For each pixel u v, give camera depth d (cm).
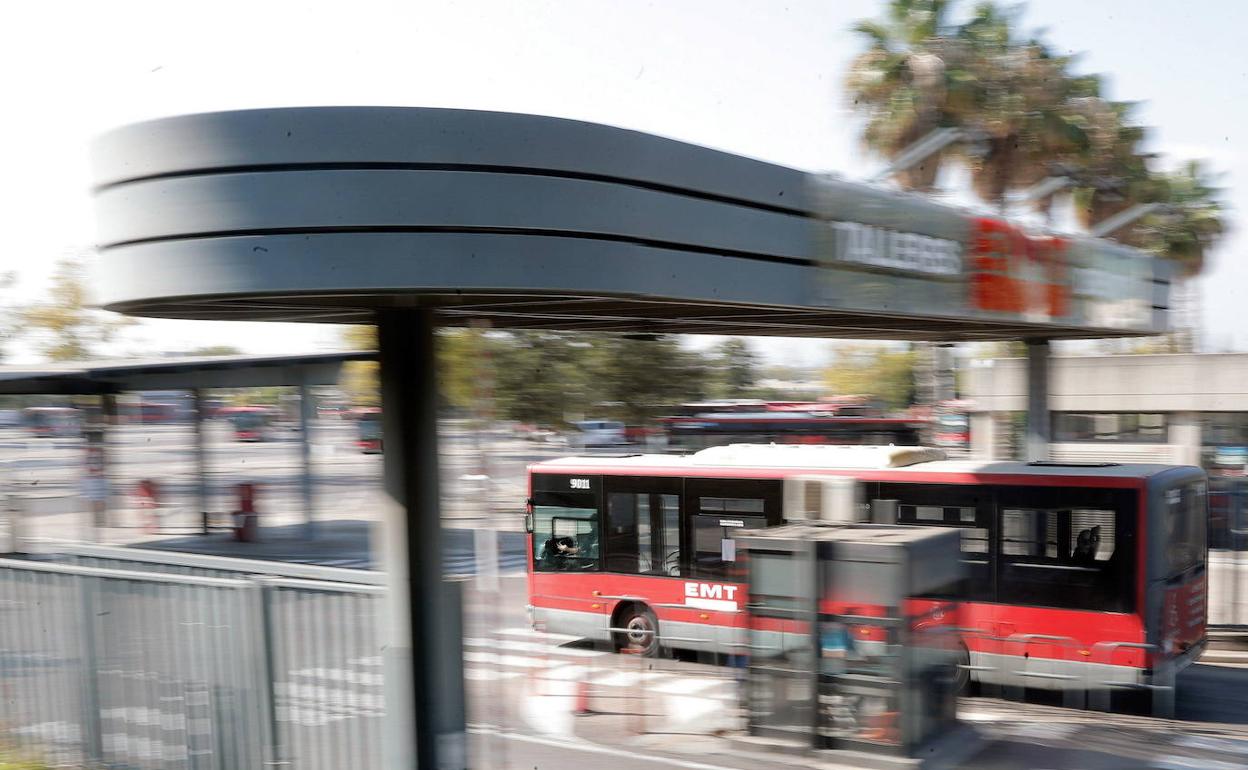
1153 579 1199
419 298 622
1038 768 962
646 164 650
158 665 786
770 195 771
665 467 1549
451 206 570
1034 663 1258
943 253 1029
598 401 3009
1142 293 1558
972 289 1080
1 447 7056
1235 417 1928
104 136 604
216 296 584
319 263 563
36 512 3447
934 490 1344
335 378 2561
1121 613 1208
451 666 671
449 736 666
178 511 3331
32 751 865
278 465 5450
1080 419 2067
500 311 767
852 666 946
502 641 1683
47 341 4544
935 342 1739
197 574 1000
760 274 761
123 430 8512
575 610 1609
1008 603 1278
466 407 2916
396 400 674
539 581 1645
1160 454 1989
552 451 4991
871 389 5216
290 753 721
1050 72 2809
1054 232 1268
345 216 561
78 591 833
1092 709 1266
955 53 2731
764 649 993
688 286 689
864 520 1384
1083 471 1272
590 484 1606
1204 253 3312
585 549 1608
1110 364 2034
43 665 858
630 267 638
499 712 1108
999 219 1138
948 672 992
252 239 568
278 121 563
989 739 1054
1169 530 1238
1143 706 1266
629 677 1412
